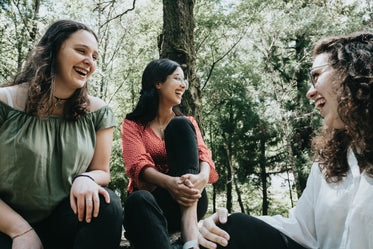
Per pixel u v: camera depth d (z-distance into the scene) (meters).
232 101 15.95
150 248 1.18
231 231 1.06
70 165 1.32
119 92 18.48
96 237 1.10
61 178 1.30
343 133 1.09
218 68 16.88
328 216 1.07
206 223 1.11
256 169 16.75
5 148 1.20
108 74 14.73
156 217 1.22
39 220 1.25
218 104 16.81
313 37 12.66
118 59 17.33
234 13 14.77
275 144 15.76
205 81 18.00
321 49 1.10
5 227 1.12
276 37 13.22
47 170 1.27
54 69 1.30
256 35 13.73
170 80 2.03
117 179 15.25
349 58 0.97
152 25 16.80
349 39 1.04
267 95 14.66
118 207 1.16
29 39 9.48
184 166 1.58
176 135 1.61
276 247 1.05
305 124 13.14
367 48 0.97
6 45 9.39
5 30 9.73
